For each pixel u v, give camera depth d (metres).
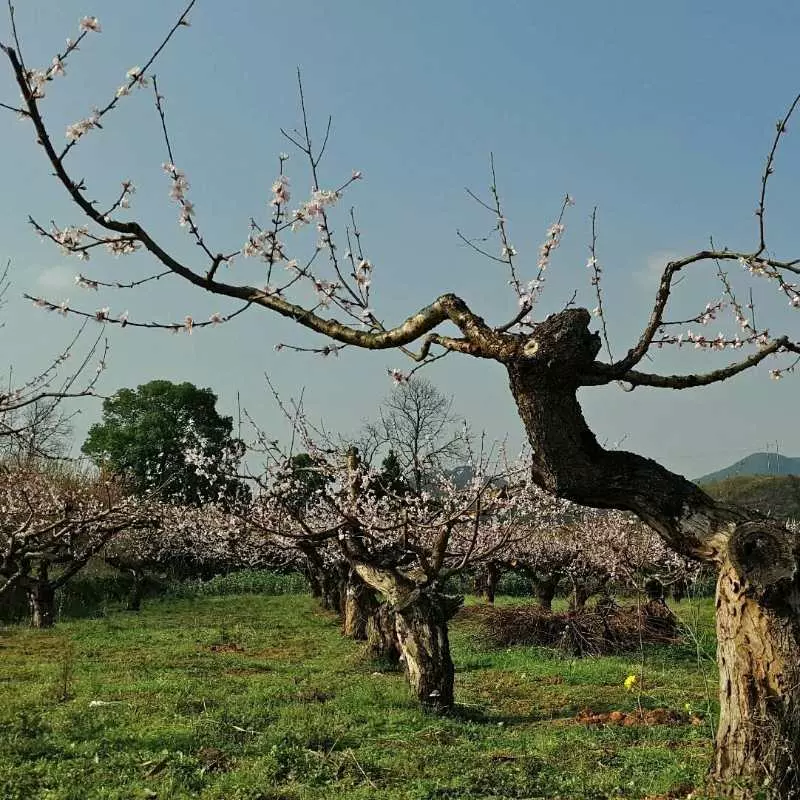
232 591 29.67
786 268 5.38
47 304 5.09
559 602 25.98
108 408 36.75
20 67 3.81
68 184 4.24
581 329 5.36
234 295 5.07
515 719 9.53
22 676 11.80
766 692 5.30
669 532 5.77
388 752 7.41
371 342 5.34
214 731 7.85
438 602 10.33
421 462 14.04
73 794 6.02
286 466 13.21
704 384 5.87
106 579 26.50
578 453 5.61
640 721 9.11
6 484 17.59
